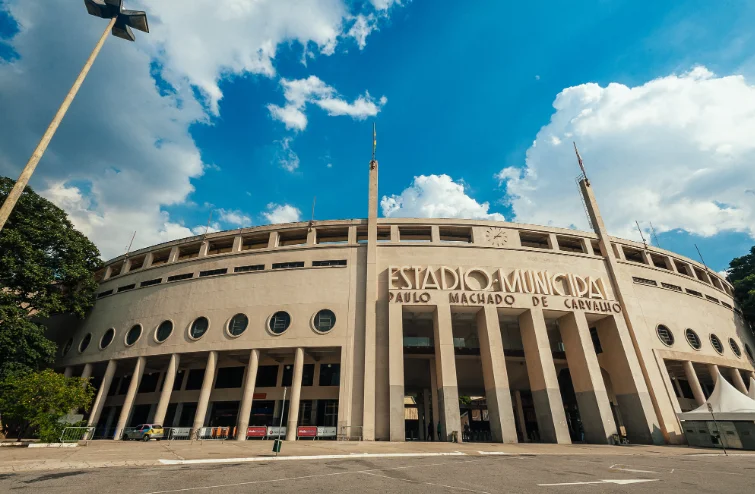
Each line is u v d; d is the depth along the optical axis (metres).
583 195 43.53
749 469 13.39
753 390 29.66
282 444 23.58
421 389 40.56
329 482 10.03
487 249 36.16
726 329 42.50
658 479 10.94
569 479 10.97
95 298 41.78
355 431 28.27
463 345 35.47
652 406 31.80
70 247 35.78
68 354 39.91
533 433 39.22
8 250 31.09
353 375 30.28
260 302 33.97
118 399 39.19
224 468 12.31
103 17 18.91
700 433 26.88
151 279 39.06
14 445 20.91
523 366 38.62
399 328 31.30
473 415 49.22
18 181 13.00
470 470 12.84
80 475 10.55
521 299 33.28
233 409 35.59
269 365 36.31
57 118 14.84
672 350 35.88
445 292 32.94
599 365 34.56
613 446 26.45
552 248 38.19
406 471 12.45
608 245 39.12
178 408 36.12
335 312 32.72
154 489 8.75
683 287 41.56
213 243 40.19
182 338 34.03
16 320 30.27
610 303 35.22
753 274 48.47
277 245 37.59
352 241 36.38
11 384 23.20
